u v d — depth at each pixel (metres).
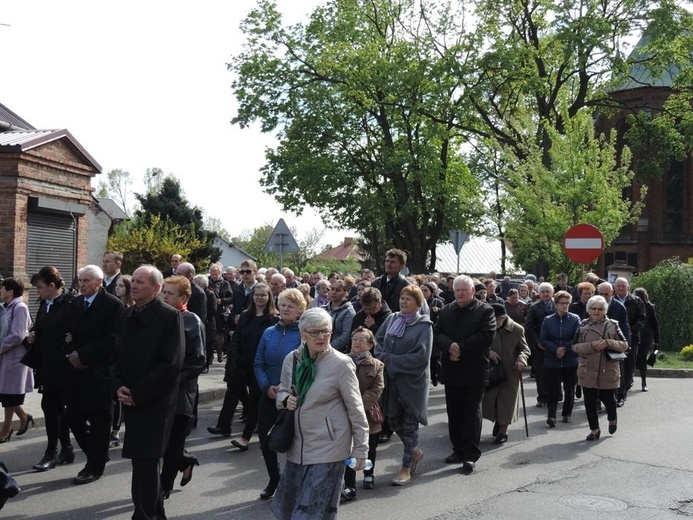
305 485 4.57
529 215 22.64
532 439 9.35
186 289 6.57
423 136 31.02
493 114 32.38
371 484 7.03
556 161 22.69
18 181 14.52
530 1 30.00
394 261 9.26
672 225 48.00
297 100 30.53
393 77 28.78
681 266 20.52
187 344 6.50
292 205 31.14
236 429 9.73
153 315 5.48
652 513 6.19
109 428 7.20
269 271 15.16
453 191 31.22
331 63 29.73
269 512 6.26
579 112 23.70
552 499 6.62
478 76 29.38
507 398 9.07
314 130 30.80
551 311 11.89
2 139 14.91
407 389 7.26
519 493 6.83
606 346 9.16
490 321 7.82
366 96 30.48
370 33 31.22
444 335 7.91
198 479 7.30
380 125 32.25
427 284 14.03
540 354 11.92
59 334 7.40
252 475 7.46
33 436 8.97
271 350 6.67
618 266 22.67
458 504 6.48
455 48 29.30
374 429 6.78
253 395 8.32
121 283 8.77
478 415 7.77
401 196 31.05
